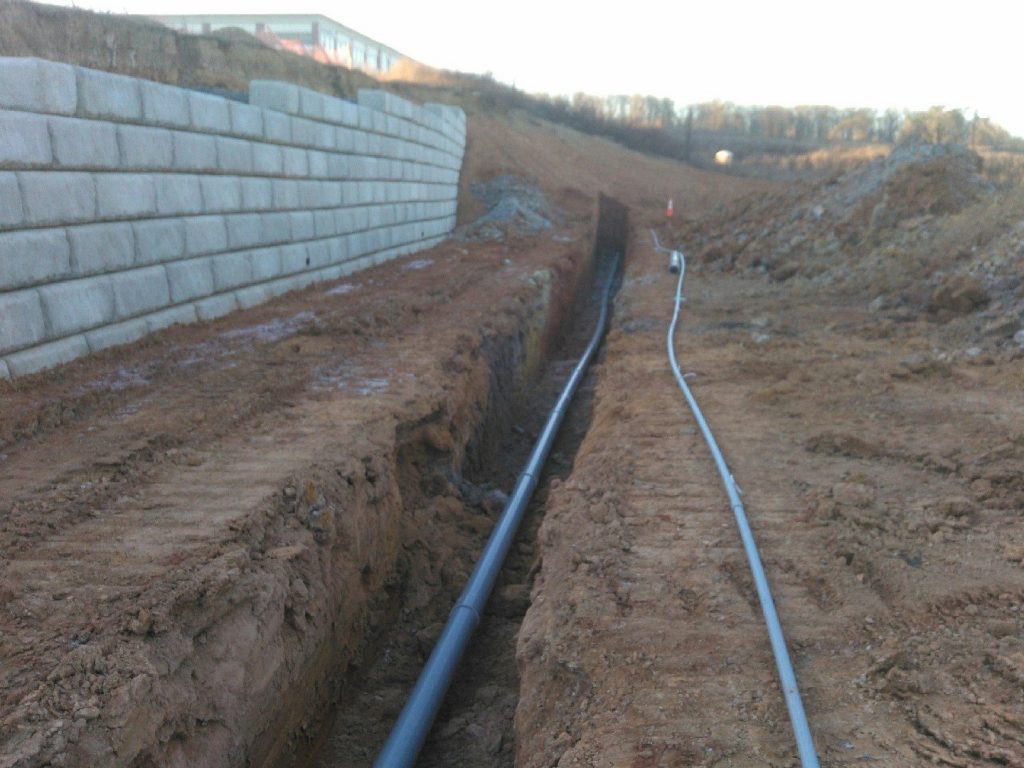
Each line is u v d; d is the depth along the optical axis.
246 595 3.94
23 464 5.11
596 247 29.27
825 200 16.73
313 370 7.68
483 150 28.36
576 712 3.35
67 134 6.76
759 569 4.05
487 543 6.46
